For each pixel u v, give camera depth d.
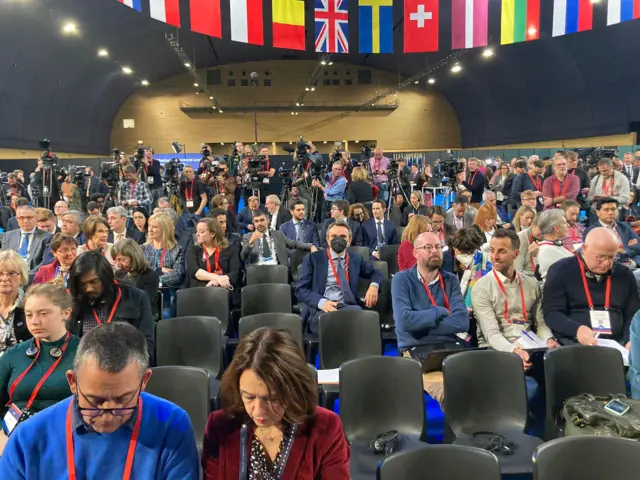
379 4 7.71
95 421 1.31
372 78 25.89
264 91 25.67
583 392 2.61
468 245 3.87
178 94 25.30
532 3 7.64
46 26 14.14
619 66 15.04
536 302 3.31
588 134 17.69
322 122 26.12
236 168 10.24
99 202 7.61
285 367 1.36
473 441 2.43
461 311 3.35
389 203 8.83
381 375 2.57
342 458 1.49
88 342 1.33
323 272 4.14
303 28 7.44
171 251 4.74
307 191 8.03
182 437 1.43
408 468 1.77
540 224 4.12
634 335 2.56
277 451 1.47
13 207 9.16
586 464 1.82
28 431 1.36
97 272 2.89
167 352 3.22
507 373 2.59
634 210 7.09
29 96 16.77
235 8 7.06
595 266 3.07
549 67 17.88
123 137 25.19
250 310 4.18
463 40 7.65
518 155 17.22
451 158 10.13
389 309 4.29
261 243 5.45
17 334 2.73
